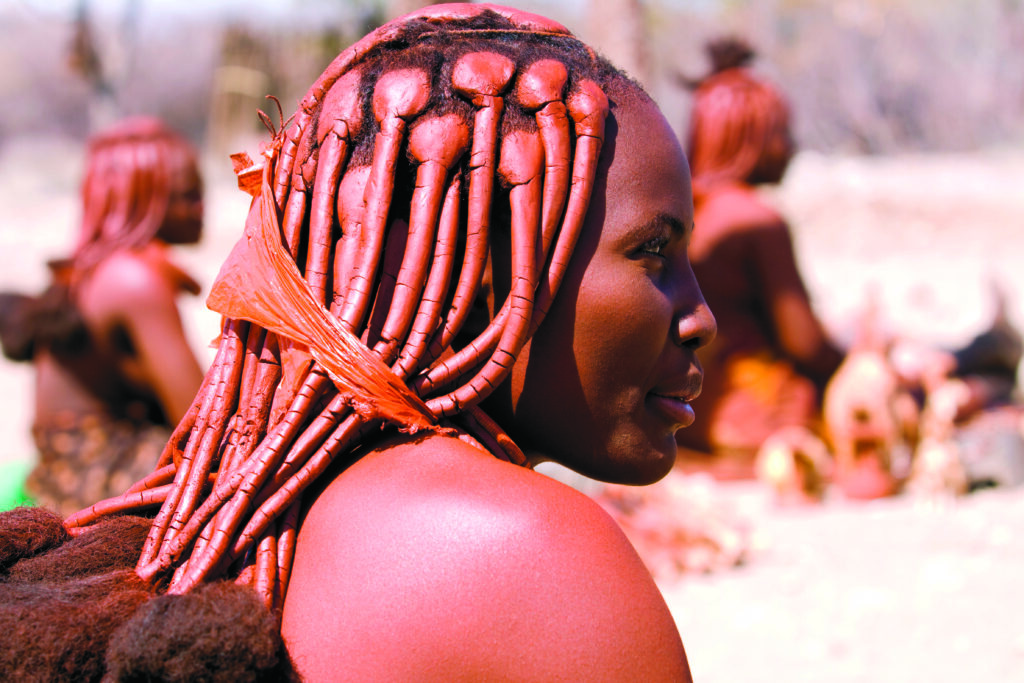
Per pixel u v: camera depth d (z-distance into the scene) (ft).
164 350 12.55
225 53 60.64
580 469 3.97
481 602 3.08
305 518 3.39
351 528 3.26
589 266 3.73
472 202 3.58
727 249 18.49
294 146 3.98
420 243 3.54
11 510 3.75
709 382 19.16
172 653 2.82
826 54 102.63
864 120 102.68
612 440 3.86
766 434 18.88
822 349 18.90
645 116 3.91
